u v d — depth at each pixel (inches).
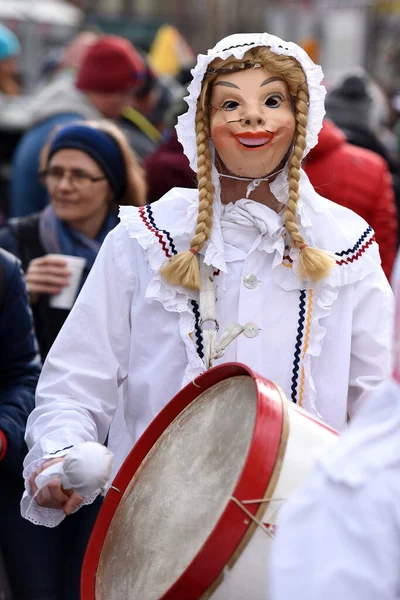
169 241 243.3
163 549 203.2
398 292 152.9
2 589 301.6
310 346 240.2
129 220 247.0
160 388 242.5
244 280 241.0
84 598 215.5
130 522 215.3
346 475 142.2
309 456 186.9
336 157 414.3
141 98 618.8
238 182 247.6
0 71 688.4
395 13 1485.0
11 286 285.6
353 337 247.9
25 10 1206.3
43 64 850.1
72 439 231.5
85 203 360.2
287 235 244.4
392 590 137.7
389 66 1323.8
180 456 214.8
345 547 139.6
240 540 179.3
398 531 138.9
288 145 243.9
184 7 2098.9
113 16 1963.6
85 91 527.2
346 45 1520.7
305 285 241.8
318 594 138.4
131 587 205.5
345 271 242.2
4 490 295.0
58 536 305.4
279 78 241.6
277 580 143.7
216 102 242.7
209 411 215.8
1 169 739.4
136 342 245.8
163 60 1067.3
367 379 247.9
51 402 242.1
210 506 198.8
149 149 553.3
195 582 179.3
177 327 241.3
